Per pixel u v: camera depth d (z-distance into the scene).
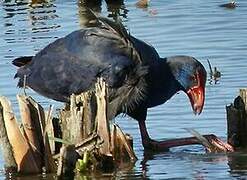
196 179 12.65
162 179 12.74
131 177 12.95
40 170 13.30
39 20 23.34
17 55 19.56
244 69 17.92
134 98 14.48
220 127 15.01
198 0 25.02
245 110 14.38
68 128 13.46
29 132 13.27
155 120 15.45
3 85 17.19
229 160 13.70
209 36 20.69
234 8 23.75
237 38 20.36
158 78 14.77
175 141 14.43
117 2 25.23
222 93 16.48
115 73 14.48
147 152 14.40
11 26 22.73
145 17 23.22
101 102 13.37
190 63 14.88
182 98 16.39
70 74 14.84
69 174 13.22
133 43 14.65
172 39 20.56
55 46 15.20
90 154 13.34
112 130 13.70
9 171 13.28
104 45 14.77
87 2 25.11
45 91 15.17
